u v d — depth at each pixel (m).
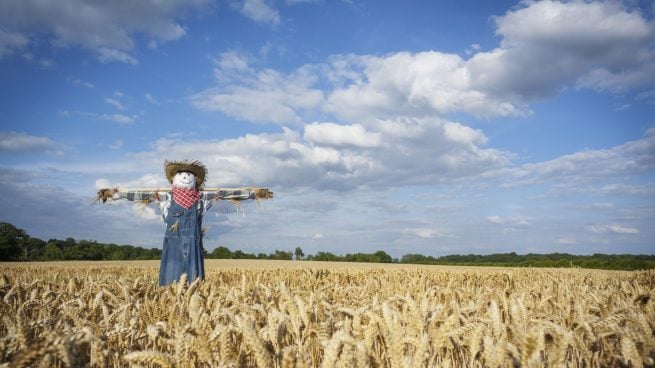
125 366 3.84
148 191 11.67
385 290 9.26
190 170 11.78
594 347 3.73
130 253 90.69
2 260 79.38
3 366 2.70
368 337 3.14
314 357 3.77
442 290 7.17
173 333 4.09
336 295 7.27
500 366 2.94
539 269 19.64
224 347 3.21
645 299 4.97
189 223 11.22
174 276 10.95
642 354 3.05
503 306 5.20
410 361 2.69
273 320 3.56
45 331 3.87
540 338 2.79
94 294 7.01
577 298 5.78
